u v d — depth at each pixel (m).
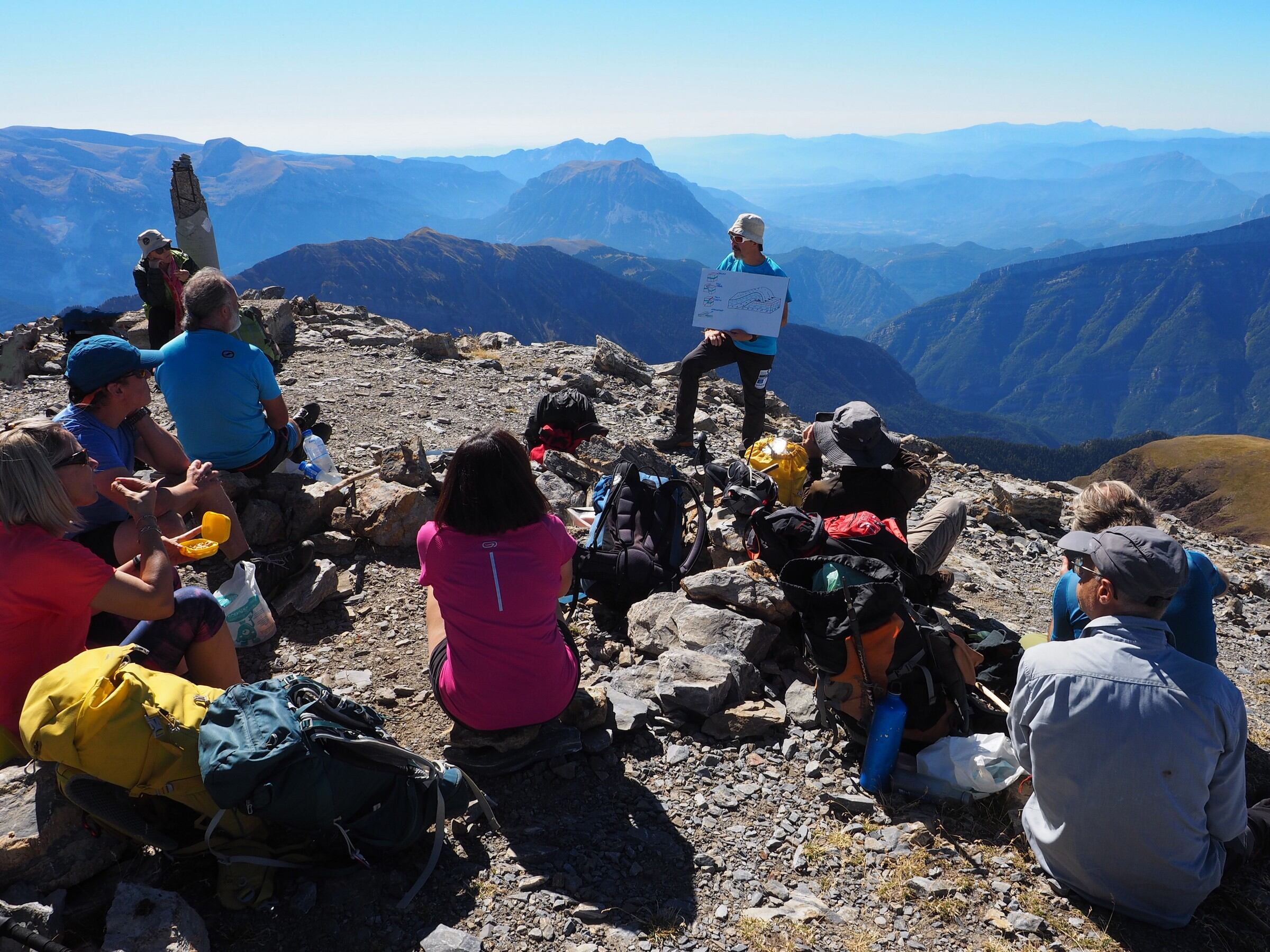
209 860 3.90
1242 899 4.17
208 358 6.39
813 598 5.05
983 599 8.57
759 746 5.19
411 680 5.59
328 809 3.66
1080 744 3.92
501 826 4.35
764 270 10.37
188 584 6.07
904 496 6.85
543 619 4.45
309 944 3.53
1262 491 176.38
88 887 3.60
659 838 4.36
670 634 6.01
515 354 17.05
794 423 15.98
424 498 7.30
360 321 17.78
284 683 3.84
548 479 8.62
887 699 4.95
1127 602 4.04
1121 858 3.94
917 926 3.88
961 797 4.74
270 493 6.92
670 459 10.75
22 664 3.85
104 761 3.41
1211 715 3.75
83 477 4.09
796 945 3.68
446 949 3.47
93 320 12.52
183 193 13.34
